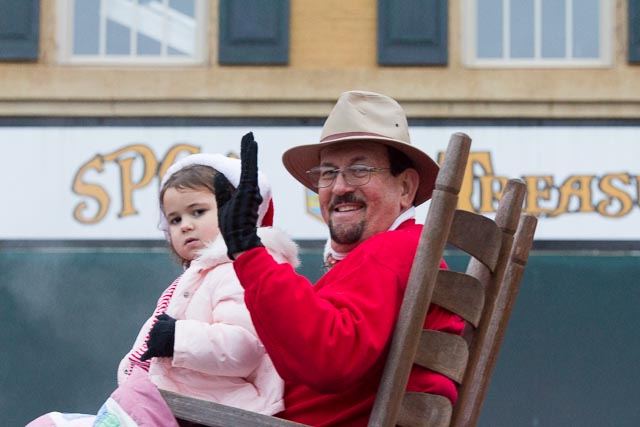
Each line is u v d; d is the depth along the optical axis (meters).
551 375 18.36
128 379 4.79
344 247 5.30
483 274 4.83
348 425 4.84
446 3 19.00
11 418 18.55
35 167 19.09
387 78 18.92
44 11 19.30
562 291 18.53
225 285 5.28
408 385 4.79
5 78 19.19
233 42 19.06
